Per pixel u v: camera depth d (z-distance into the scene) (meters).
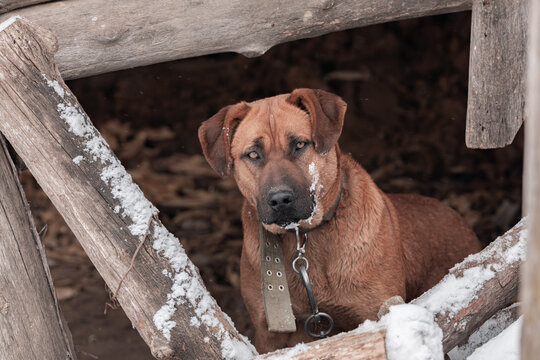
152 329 3.37
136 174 9.89
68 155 3.52
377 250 4.36
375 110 11.19
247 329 6.63
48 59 3.60
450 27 12.41
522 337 1.60
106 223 3.48
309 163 4.18
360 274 4.33
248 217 4.52
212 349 3.39
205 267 7.77
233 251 8.09
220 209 9.07
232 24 4.20
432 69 11.96
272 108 4.29
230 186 9.64
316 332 4.62
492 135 3.90
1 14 4.14
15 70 3.51
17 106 3.51
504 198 8.59
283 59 12.48
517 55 3.82
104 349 6.17
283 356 3.10
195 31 4.18
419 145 10.14
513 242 3.45
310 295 4.08
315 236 4.32
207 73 12.36
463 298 3.29
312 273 4.36
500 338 3.11
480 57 3.80
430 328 2.97
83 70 4.19
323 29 4.29
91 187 3.50
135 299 3.42
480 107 3.87
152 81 12.06
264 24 4.21
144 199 3.60
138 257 3.45
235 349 3.42
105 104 11.52
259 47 4.28
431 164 9.62
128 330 6.55
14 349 3.65
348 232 4.31
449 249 5.48
